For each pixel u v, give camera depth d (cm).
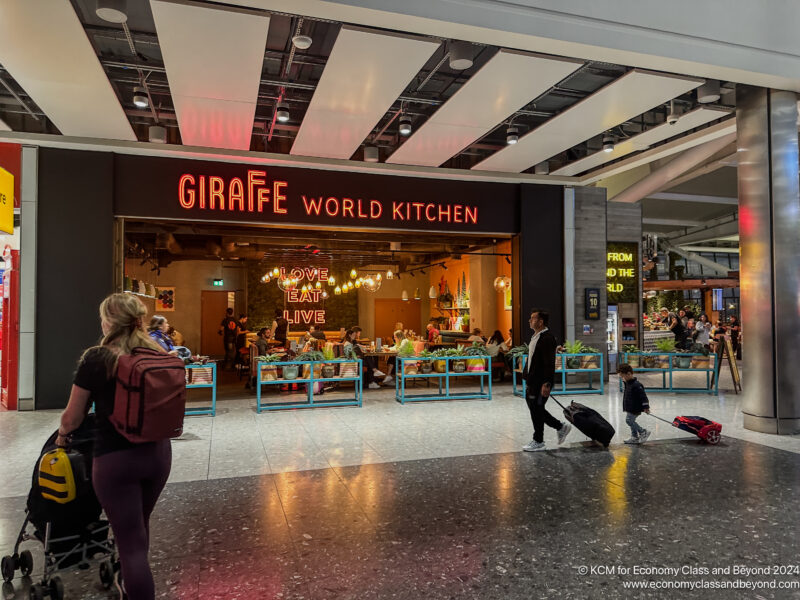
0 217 692
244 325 1469
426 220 997
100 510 276
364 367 1042
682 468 473
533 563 292
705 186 2195
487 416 730
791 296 608
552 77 611
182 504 388
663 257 3269
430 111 783
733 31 532
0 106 778
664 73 605
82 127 768
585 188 1094
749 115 632
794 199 610
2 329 842
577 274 1085
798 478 443
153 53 622
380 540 324
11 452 546
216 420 705
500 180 1041
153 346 232
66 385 809
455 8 448
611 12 488
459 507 380
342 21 457
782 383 606
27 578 282
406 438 597
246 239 1373
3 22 483
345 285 1725
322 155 909
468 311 1453
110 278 830
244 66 573
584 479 442
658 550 308
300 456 521
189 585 270
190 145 855
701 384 1038
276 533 336
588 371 924
